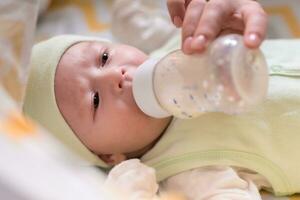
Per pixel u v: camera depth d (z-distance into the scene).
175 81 0.74
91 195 0.52
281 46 1.02
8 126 0.53
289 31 1.23
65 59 0.95
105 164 0.97
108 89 0.90
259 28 0.67
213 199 0.83
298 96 0.89
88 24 1.31
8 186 0.44
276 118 0.88
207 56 0.68
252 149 0.88
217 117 0.89
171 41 1.19
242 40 0.67
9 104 0.63
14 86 0.82
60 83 0.93
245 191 0.85
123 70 0.91
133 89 0.82
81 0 1.39
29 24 0.86
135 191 0.84
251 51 0.65
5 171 0.45
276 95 0.89
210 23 0.70
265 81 0.66
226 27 0.75
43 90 0.94
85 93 0.91
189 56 0.72
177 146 0.90
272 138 0.88
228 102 0.67
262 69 0.65
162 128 0.92
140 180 0.85
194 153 0.89
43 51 0.98
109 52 0.95
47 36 1.28
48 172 0.49
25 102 0.95
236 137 0.88
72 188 0.50
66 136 0.93
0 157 0.46
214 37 0.70
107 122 0.90
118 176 0.86
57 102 0.93
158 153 0.92
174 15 0.87
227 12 0.73
